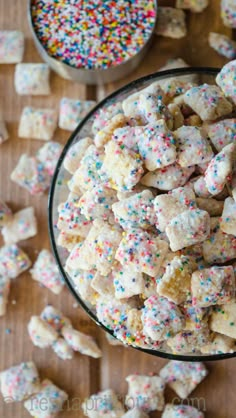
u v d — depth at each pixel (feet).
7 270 1.58
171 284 1.24
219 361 1.54
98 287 1.32
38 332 1.55
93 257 1.31
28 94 1.62
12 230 1.59
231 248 1.27
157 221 1.28
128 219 1.28
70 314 1.58
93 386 1.57
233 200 1.26
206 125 1.32
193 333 1.28
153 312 1.26
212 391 1.54
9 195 1.61
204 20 1.61
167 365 1.54
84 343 1.53
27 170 1.59
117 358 1.56
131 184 1.27
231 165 1.23
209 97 1.31
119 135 1.29
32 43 1.64
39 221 1.61
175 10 1.59
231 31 1.61
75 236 1.38
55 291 1.58
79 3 1.59
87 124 1.42
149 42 1.58
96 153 1.32
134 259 1.26
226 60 1.60
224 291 1.25
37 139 1.61
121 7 1.58
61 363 1.57
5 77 1.63
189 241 1.25
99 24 1.58
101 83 1.61
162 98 1.34
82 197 1.32
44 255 1.59
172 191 1.28
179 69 1.40
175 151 1.26
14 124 1.62
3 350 1.58
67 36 1.59
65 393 1.56
